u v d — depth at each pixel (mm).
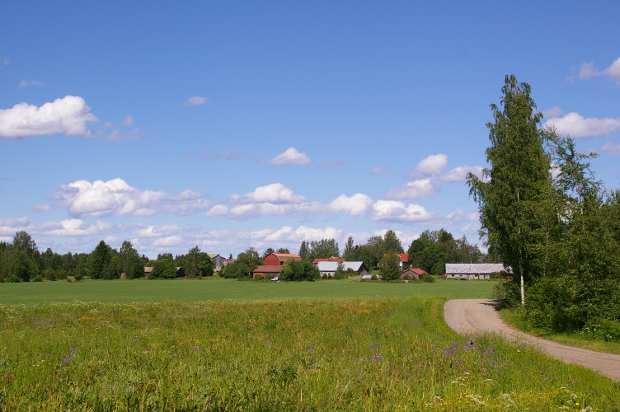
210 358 17734
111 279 167625
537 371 17344
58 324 37281
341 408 10898
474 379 14945
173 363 15641
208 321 39656
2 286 121875
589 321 32938
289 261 154875
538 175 51500
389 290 105062
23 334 28109
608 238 34562
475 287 116938
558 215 38188
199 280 158750
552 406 11852
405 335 29203
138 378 12289
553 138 38125
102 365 15523
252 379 12547
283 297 83500
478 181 54344
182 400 10242
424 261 182000
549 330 35812
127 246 185000
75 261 187750
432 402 11258
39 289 108500
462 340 25828
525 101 53562
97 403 10234
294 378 13164
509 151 52719
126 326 36781
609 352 27391
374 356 18000
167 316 44031
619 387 15641
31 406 9602
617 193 38562
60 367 15023
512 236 50219
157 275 170000
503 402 11414
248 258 172625
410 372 15594
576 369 18391
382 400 11469
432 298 65875
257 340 25594
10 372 13836
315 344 23875
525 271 51875
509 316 46125
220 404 10266
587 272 33844
